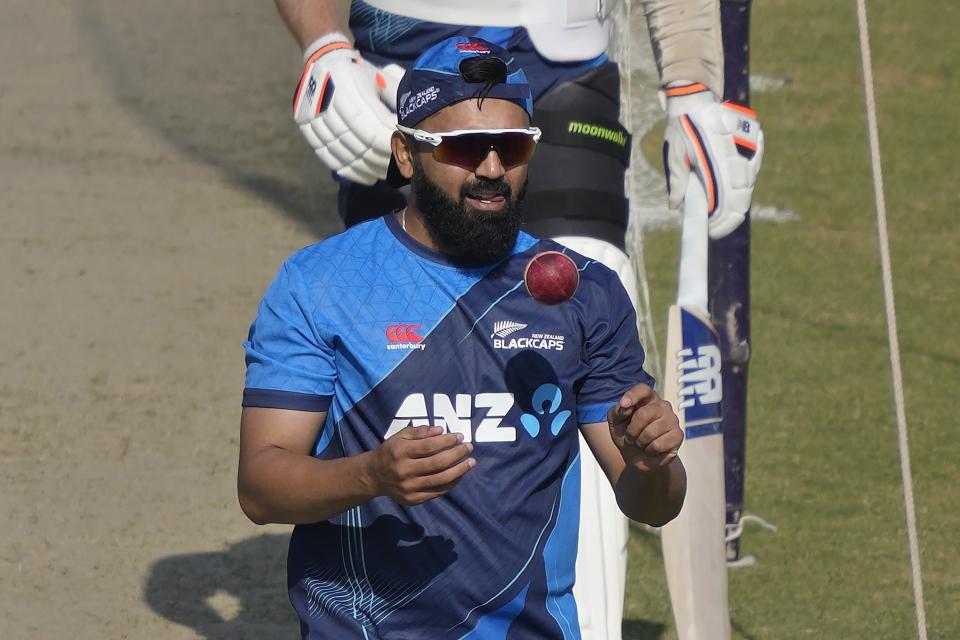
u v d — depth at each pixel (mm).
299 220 34469
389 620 10492
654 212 33375
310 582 10656
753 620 17766
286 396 10336
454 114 10203
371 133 14820
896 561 19469
